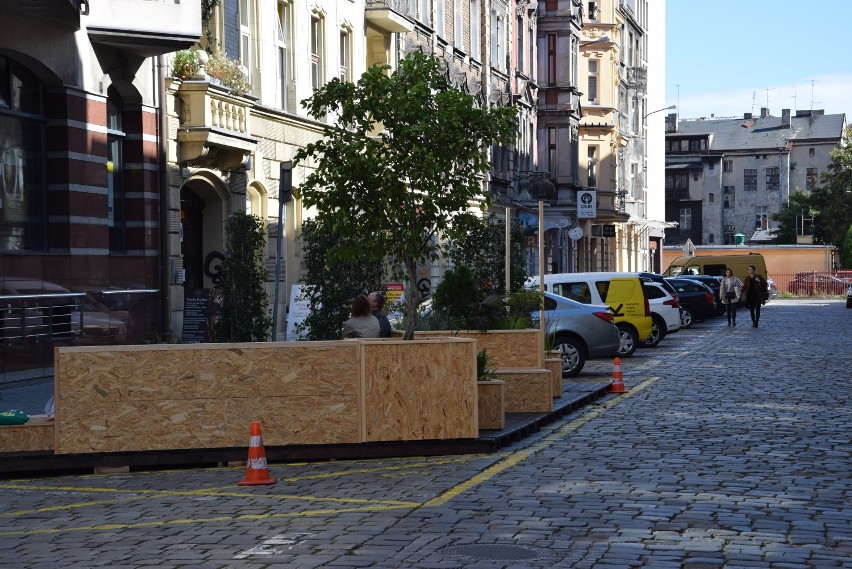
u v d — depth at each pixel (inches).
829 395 760.3
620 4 2957.7
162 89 931.3
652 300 1299.2
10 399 698.2
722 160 5890.8
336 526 361.4
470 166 615.5
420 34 1608.0
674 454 506.0
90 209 856.9
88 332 848.9
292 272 1178.6
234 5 1060.5
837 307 2625.5
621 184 2847.0
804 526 359.3
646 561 315.9
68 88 830.5
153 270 929.5
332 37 1282.0
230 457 501.0
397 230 607.8
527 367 705.0
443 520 368.5
